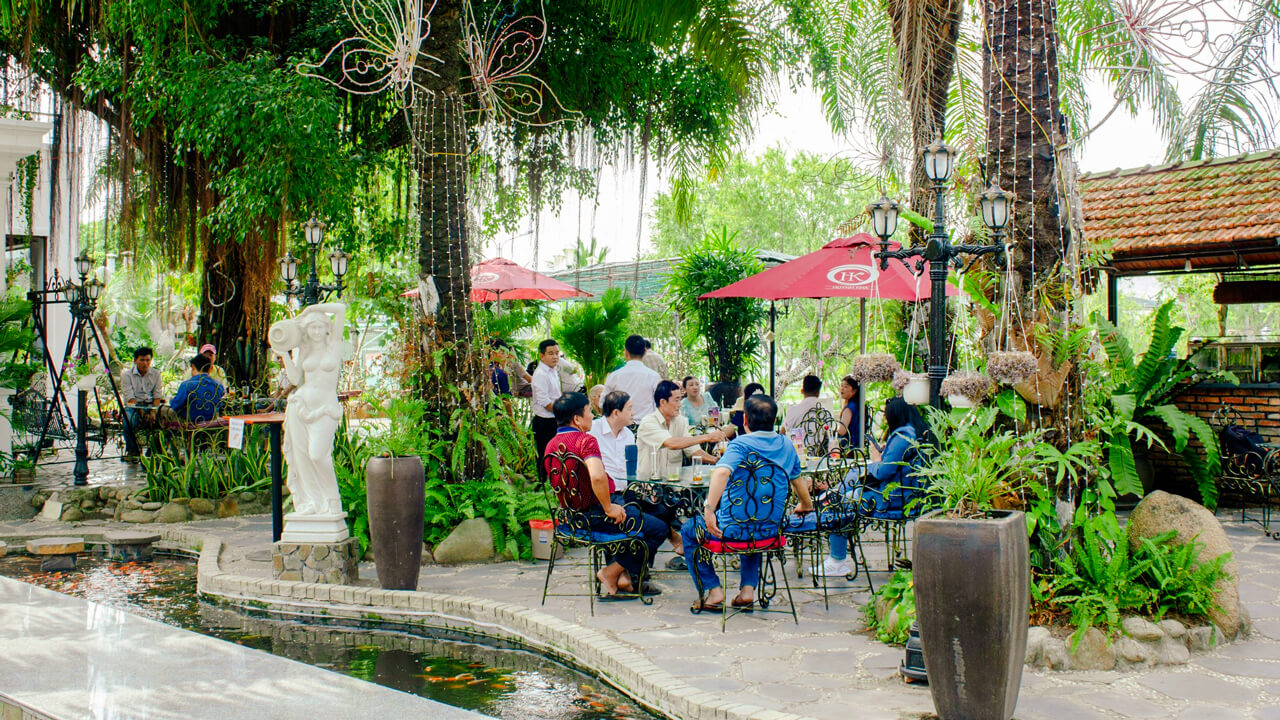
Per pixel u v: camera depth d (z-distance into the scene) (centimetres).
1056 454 505
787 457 582
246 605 668
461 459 816
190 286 1769
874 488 680
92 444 1510
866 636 543
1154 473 1012
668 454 769
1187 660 483
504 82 1177
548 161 1368
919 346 1013
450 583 688
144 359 1256
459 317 859
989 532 379
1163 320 966
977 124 1018
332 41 1152
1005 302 555
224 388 1134
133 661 440
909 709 420
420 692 482
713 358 1525
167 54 1116
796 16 1244
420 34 875
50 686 402
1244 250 981
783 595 648
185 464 1035
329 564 683
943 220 579
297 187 1084
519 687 491
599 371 1537
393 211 1382
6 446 1116
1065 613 507
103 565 826
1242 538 833
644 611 604
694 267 1517
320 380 700
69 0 1155
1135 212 1111
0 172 1123
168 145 1274
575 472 610
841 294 903
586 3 1280
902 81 902
